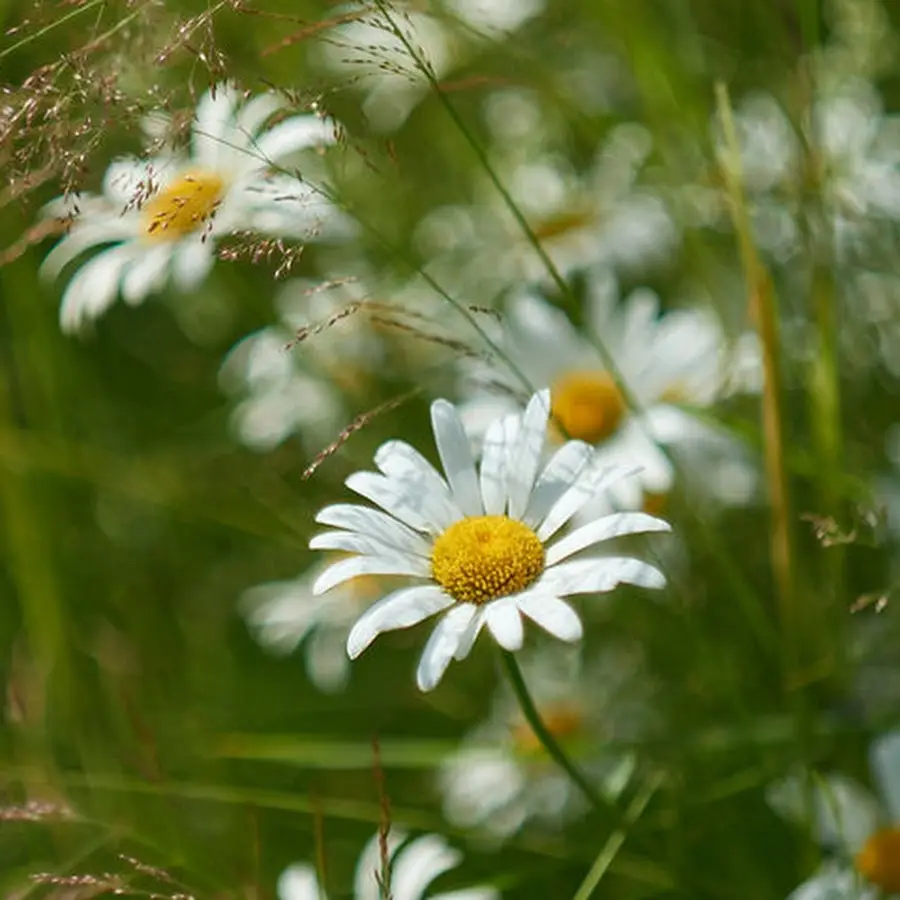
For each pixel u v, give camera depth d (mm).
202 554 891
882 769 759
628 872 763
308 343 859
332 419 867
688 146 858
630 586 825
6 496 846
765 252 847
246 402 886
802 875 762
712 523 814
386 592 864
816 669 787
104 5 724
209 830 814
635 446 793
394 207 871
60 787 786
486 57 890
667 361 808
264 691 870
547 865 776
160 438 905
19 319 875
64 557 875
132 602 881
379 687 861
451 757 786
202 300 899
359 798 831
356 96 863
